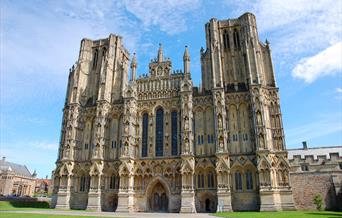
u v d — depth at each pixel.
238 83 70.56
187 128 66.44
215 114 65.69
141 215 49.62
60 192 69.81
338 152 85.12
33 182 155.62
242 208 58.94
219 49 72.88
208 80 72.44
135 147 71.25
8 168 142.50
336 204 58.44
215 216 46.12
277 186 58.53
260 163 58.91
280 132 62.78
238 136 64.56
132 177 67.75
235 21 76.56
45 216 40.75
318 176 61.44
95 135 73.06
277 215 44.16
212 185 62.75
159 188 68.25
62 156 74.62
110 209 67.88
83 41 87.06
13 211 53.50
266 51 72.25
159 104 73.56
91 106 78.81
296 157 81.06
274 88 66.62
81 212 56.34
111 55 83.38
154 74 77.81
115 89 80.50
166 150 68.94
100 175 69.12
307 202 60.41
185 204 60.47
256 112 63.03
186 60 74.44
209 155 64.44
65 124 78.25
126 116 72.12
